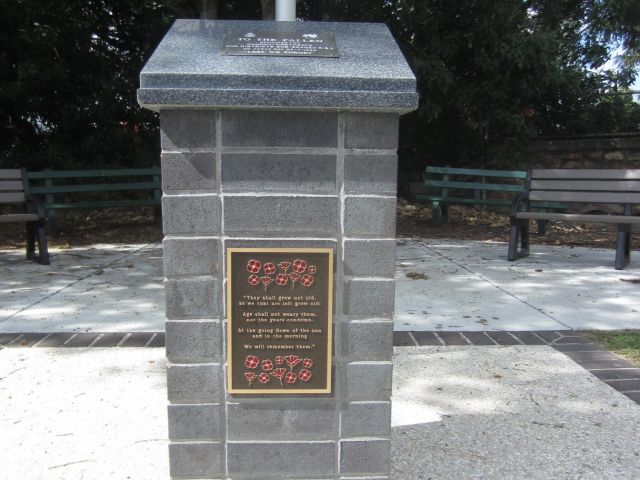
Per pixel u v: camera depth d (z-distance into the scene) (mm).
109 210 9562
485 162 10047
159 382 3016
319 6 9406
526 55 8953
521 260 6184
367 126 1766
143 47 10305
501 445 2451
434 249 6859
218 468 1908
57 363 3260
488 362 3320
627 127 10430
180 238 1796
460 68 9594
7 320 4012
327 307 1830
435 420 2662
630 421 2654
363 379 1881
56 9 8922
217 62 1774
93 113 9766
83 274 5434
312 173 1783
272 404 1880
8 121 10016
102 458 2328
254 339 1838
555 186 6102
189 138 1752
